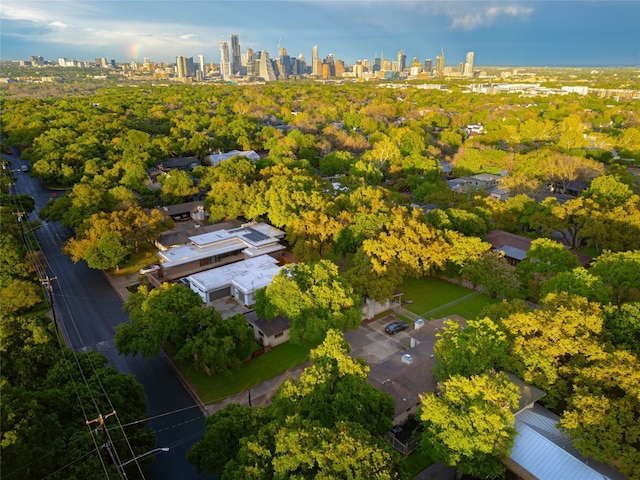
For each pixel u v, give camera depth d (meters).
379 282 53.94
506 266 60.31
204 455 30.73
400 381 41.72
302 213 72.31
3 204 82.56
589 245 73.25
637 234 66.94
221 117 187.25
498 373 36.41
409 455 37.03
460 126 193.00
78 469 27.39
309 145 139.88
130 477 33.53
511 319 42.50
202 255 70.50
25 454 26.84
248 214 83.06
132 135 131.62
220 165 107.62
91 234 67.31
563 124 156.75
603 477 30.67
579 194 101.62
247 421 32.28
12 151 154.25
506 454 31.44
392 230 63.44
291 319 50.66
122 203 82.50
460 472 33.88
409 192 111.81
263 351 50.97
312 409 32.88
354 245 65.38
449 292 65.06
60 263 73.25
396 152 123.06
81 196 79.56
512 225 82.94
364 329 55.69
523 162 108.94
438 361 41.94
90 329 55.34
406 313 59.06
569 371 38.28
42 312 58.75
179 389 45.09
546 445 33.34
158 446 38.09
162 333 44.31
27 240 73.44
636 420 31.41
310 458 26.80
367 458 26.84
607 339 42.59
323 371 35.00
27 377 36.62
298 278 50.22
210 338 43.03
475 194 92.31
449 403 33.22
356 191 80.19
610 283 52.34
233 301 61.81
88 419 31.52
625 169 102.06
